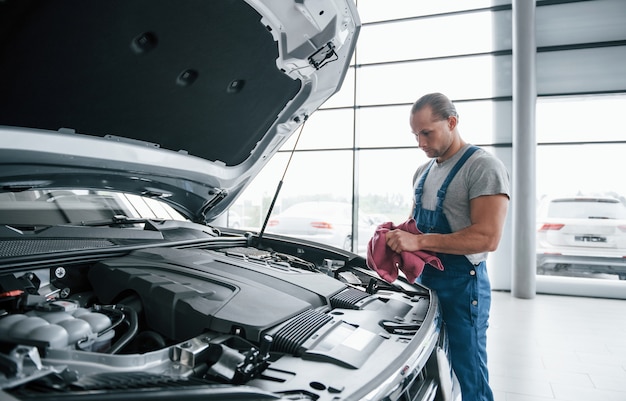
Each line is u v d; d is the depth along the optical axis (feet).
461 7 18.83
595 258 18.98
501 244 18.08
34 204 4.27
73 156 3.89
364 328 3.35
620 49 16.81
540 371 9.23
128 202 5.42
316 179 35.09
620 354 10.25
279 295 3.53
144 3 3.07
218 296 3.33
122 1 2.95
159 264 3.89
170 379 2.30
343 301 3.90
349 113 20.93
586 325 12.76
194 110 4.46
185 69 3.90
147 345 3.02
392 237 4.71
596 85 17.12
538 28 17.60
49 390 1.89
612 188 26.23
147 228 5.17
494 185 4.62
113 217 5.02
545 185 21.47
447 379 3.66
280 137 5.73
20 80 3.08
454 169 5.02
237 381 2.45
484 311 4.98
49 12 2.71
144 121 4.22
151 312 3.21
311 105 5.43
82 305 3.50
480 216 4.62
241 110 4.88
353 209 21.11
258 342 2.83
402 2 19.72
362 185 21.08
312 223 26.99
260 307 3.22
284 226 27.48
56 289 3.57
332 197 36.86
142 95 3.89
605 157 26.11
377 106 20.49
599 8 16.92
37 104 3.38
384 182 36.88
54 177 4.08
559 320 13.33
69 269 3.76
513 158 16.89
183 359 2.58
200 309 3.06
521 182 16.53
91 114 3.78
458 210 4.98
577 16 17.15
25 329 2.30
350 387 2.39
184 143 4.89
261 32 3.98
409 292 4.77
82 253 3.81
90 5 2.84
